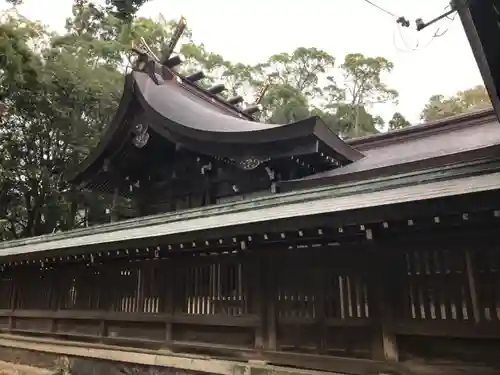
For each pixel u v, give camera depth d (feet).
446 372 15.05
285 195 25.23
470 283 14.79
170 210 43.62
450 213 12.96
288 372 18.28
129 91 41.22
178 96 46.62
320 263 18.78
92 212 79.77
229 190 38.93
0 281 39.17
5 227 75.36
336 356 17.57
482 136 37.73
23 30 67.41
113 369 26.53
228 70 142.31
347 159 34.76
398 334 16.20
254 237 18.37
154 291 25.41
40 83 66.23
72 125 72.28
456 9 12.43
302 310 19.02
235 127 39.47
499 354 14.07
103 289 28.55
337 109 143.33
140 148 43.60
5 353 35.99
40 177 71.05
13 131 68.95
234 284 21.62
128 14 27.40
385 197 17.51
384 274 16.83
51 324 32.27
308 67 160.76
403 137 45.62
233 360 20.74
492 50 13.60
